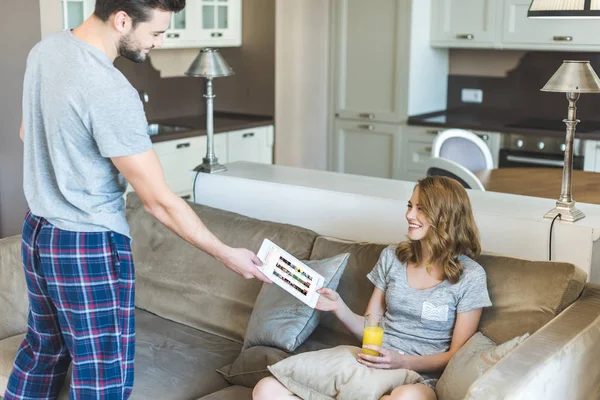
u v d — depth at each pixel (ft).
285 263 7.52
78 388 6.89
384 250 8.08
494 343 7.12
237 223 9.65
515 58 18.60
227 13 17.81
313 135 19.45
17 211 13.88
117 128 6.33
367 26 18.49
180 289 9.75
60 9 13.11
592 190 12.30
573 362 6.51
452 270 7.45
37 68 6.56
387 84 18.47
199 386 8.07
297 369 7.01
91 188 6.59
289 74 18.42
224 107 19.16
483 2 17.54
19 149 13.53
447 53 19.44
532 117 18.56
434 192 7.47
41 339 7.45
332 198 9.91
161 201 6.64
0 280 9.55
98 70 6.33
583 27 16.30
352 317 7.89
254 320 8.49
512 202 9.27
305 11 18.49
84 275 6.69
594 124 17.39
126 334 7.02
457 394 6.41
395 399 6.51
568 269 7.23
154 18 6.46
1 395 8.68
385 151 18.84
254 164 11.97
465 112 19.43
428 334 7.54
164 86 18.17
